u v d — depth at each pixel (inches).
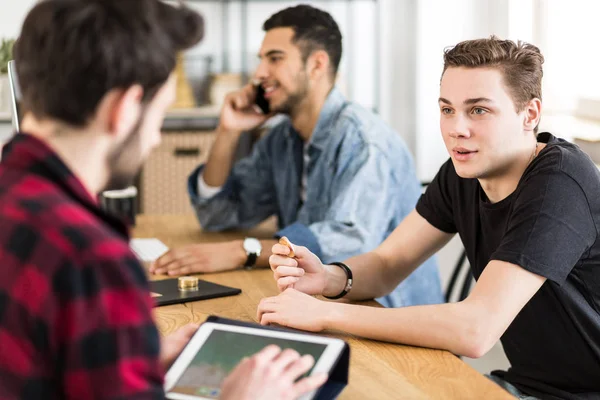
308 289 66.6
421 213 73.4
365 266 70.7
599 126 110.6
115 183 36.7
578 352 63.0
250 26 165.0
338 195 87.3
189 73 165.6
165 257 79.4
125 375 31.5
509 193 63.1
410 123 152.8
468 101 59.4
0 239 32.3
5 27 149.7
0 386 31.7
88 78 33.3
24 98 34.8
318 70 94.3
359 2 157.5
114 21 33.5
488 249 66.1
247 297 69.9
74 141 34.4
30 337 31.4
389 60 154.9
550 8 122.6
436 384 49.1
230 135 99.7
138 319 32.0
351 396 47.1
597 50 117.6
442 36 144.6
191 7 36.9
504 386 67.9
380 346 56.0
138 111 35.2
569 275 61.1
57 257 31.4
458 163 61.1
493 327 54.8
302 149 98.1
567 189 58.3
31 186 33.2
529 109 60.9
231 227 100.9
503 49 59.7
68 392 31.7
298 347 45.2
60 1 33.6
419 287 91.7
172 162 157.2
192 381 43.6
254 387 37.4
